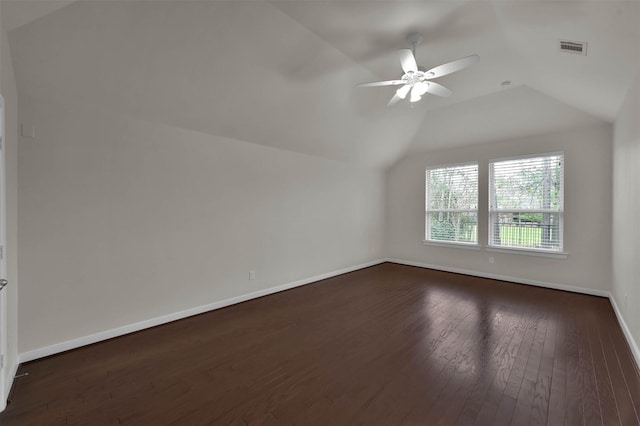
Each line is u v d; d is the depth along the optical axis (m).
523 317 3.19
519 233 4.63
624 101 2.85
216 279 3.54
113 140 2.75
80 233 2.58
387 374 2.12
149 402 1.84
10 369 2.01
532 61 2.99
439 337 2.72
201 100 3.02
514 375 2.09
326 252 5.03
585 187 4.01
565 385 1.96
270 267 4.14
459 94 4.09
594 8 1.75
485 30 2.62
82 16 2.03
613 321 3.06
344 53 3.03
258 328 2.97
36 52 2.12
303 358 2.36
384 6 2.33
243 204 3.81
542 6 1.97
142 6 2.12
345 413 1.72
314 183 4.80
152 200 3.01
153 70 2.56
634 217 2.50
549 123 4.15
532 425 1.61
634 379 2.02
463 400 1.82
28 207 2.32
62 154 2.47
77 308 2.56
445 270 5.53
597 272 3.93
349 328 2.95
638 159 2.36
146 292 2.97
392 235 6.37
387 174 6.39
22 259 2.30
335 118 4.12
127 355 2.43
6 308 1.88
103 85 2.51
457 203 5.38
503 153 4.75
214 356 2.40
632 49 1.98
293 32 2.65
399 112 4.55
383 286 4.52
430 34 2.70
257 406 1.79
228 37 2.54
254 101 3.29
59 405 1.81
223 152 3.59
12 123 2.11
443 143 5.33
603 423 1.62
